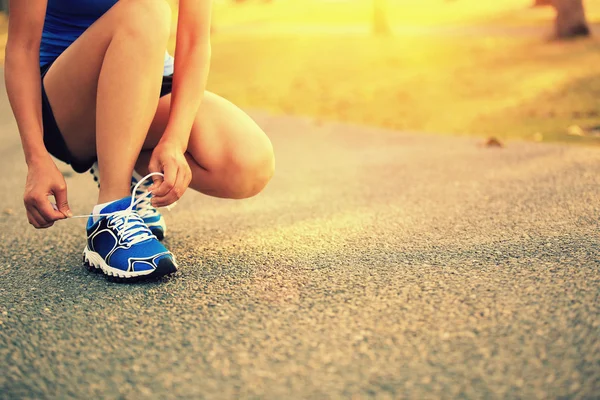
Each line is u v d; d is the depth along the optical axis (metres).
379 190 2.86
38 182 1.62
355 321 1.39
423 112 5.55
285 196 2.85
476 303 1.45
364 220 2.30
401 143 4.24
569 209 2.27
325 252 1.90
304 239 2.07
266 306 1.49
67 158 1.91
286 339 1.32
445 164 3.39
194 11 1.75
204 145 1.78
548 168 3.06
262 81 8.32
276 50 11.84
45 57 1.86
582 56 8.05
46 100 1.76
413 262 1.76
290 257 1.87
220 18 26.38
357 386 1.12
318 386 1.13
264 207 2.64
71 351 1.30
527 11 17.94
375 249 1.91
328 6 26.52
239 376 1.18
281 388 1.13
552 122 4.62
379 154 3.87
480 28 14.16
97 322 1.44
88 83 1.73
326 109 6.07
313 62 9.91
